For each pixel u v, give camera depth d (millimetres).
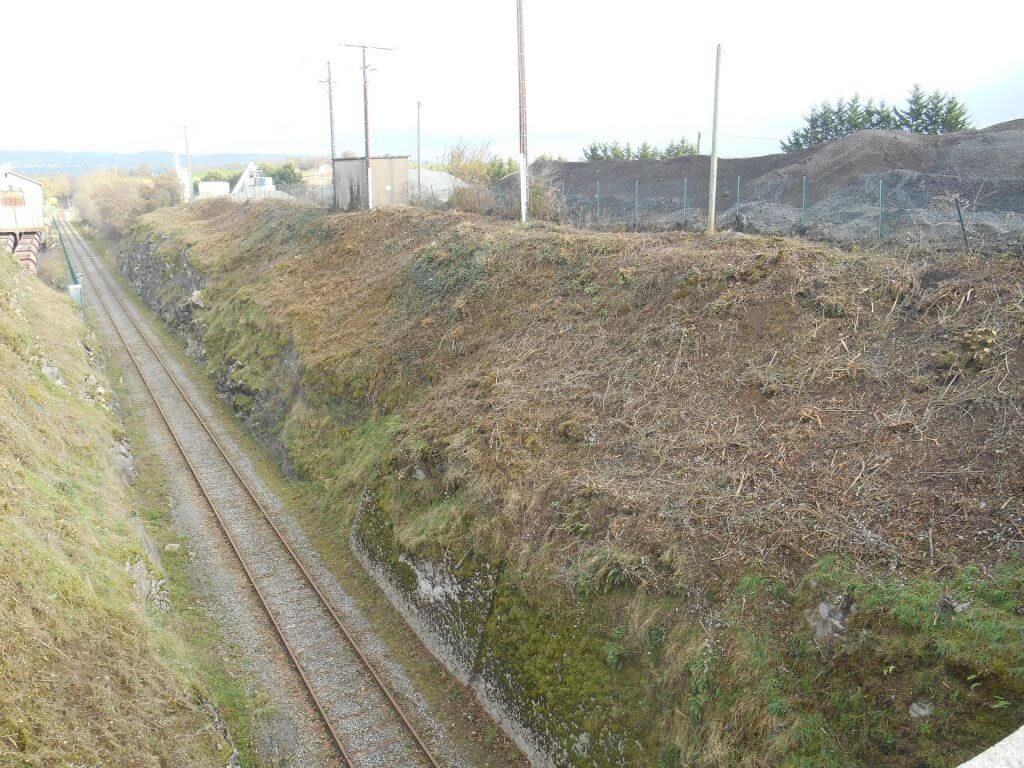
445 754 11844
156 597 14125
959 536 8641
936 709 7340
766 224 21672
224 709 12336
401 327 22016
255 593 15922
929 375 11266
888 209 19656
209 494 20453
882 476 10000
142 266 50719
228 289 35219
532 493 13219
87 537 12703
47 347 22969
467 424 15906
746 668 8844
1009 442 9477
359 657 14055
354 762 11602
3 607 9375
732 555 9930
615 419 13734
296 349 24828
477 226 24906
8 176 48406
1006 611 7562
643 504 11453
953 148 25531
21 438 14031
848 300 13406
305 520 19156
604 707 10398
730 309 14641
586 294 18031
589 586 11156
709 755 8656
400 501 16266
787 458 11094
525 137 24609
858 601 8414
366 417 20516
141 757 9258
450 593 13859
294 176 80875
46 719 8688
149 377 31297
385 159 35719
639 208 31188
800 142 54875
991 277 12422
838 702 8078
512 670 12039
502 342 18484
